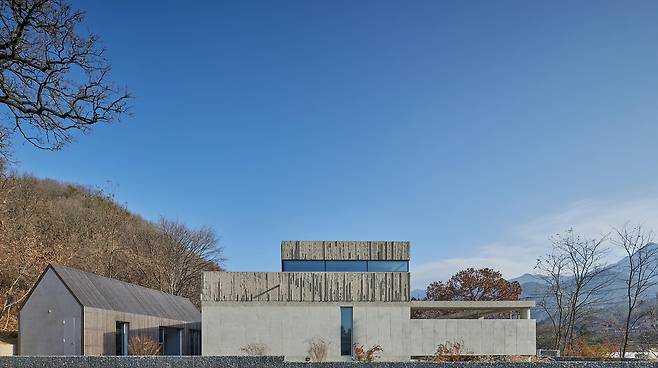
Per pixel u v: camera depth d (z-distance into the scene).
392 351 24.72
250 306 24.64
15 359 14.34
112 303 26.41
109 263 47.94
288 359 24.44
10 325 30.91
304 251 27.92
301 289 24.97
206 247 56.62
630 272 28.53
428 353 24.75
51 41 11.34
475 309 28.34
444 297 51.72
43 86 11.51
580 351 26.56
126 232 56.91
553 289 32.66
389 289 25.23
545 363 14.59
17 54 10.84
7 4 10.45
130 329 27.59
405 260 28.45
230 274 24.84
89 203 58.22
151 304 31.80
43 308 23.75
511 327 25.14
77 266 43.66
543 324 36.38
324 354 24.27
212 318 24.45
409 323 24.98
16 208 44.53
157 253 54.41
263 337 24.48
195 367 14.59
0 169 21.36
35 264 38.53
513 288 50.97
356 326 24.81
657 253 28.22
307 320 24.75
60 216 51.97
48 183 61.88
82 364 14.46
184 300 40.16
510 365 14.55
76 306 23.50
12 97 11.23
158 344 29.08
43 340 23.45
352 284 25.16
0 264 35.59
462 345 24.53
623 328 29.03
